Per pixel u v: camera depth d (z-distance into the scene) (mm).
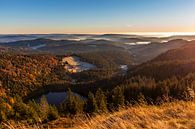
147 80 85812
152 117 6969
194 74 62312
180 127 5719
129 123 6125
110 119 6789
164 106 8773
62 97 112625
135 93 53406
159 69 104688
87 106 42844
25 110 39250
